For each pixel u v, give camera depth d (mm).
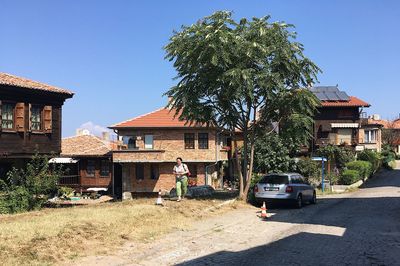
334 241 12148
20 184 21656
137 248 10789
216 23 19766
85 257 9586
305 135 22094
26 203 20234
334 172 40125
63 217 13164
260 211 19453
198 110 21125
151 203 18250
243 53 19703
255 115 22406
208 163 41781
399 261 9688
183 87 21234
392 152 68000
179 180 19172
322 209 21000
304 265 9320
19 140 25203
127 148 42656
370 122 63750
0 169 25344
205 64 19891
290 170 37188
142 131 42469
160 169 42000
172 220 14695
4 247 9234
